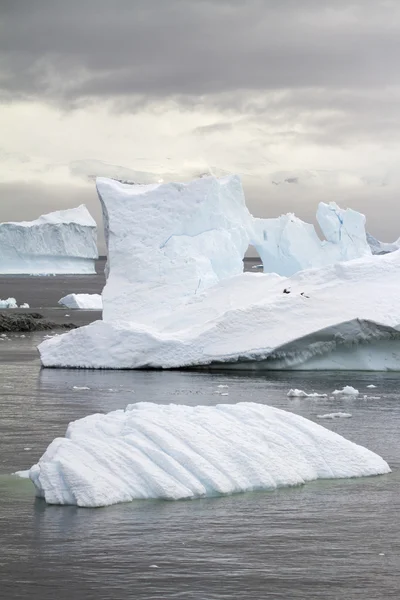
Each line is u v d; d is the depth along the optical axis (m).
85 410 34.78
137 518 19.69
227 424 23.23
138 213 66.50
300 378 44.97
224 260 67.00
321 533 18.95
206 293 54.19
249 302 52.00
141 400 37.34
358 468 23.66
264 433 23.33
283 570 16.86
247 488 21.91
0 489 22.14
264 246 82.56
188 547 17.98
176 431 22.25
